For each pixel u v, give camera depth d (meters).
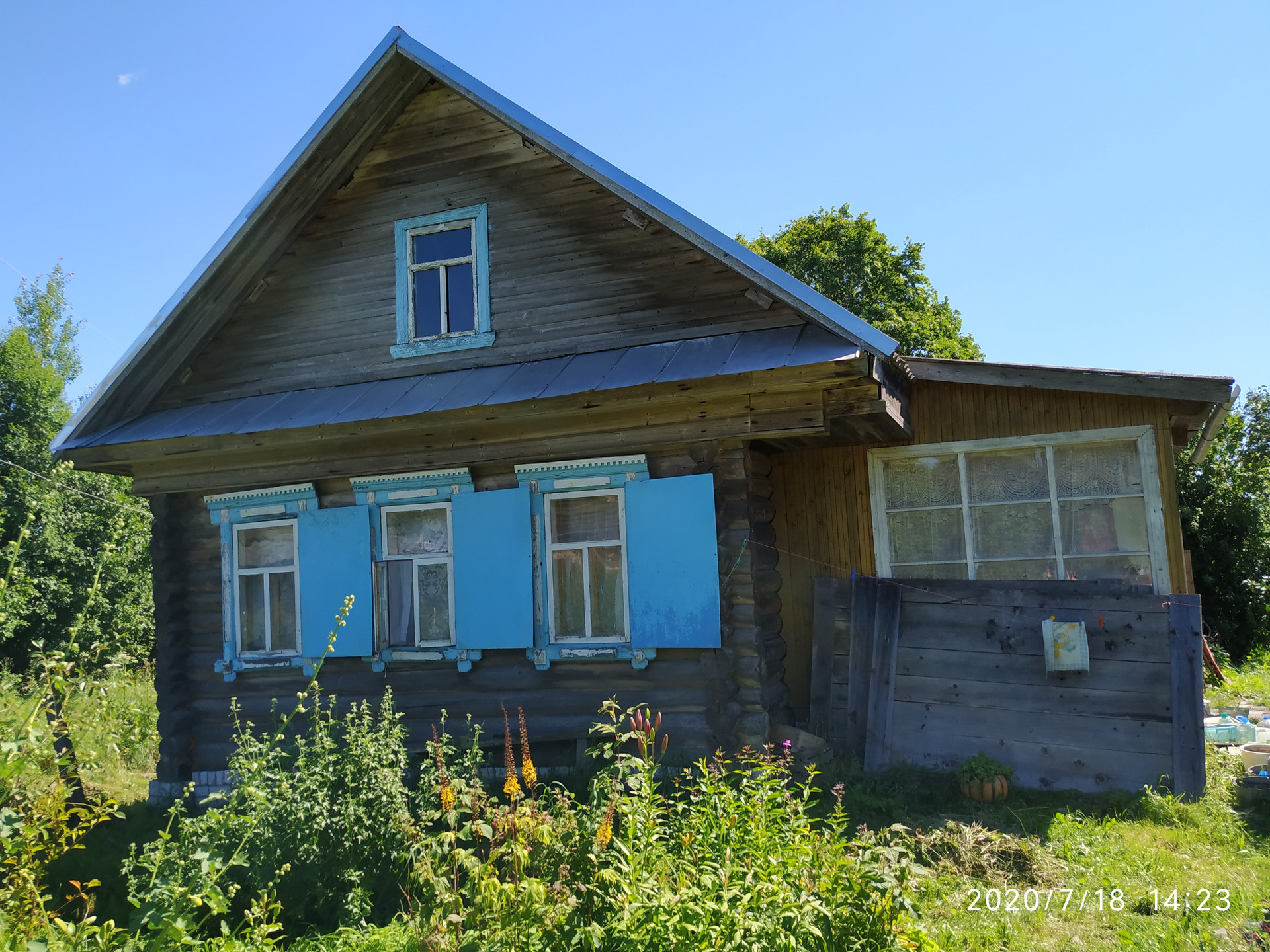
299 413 9.55
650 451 8.64
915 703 8.14
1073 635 7.62
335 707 9.53
